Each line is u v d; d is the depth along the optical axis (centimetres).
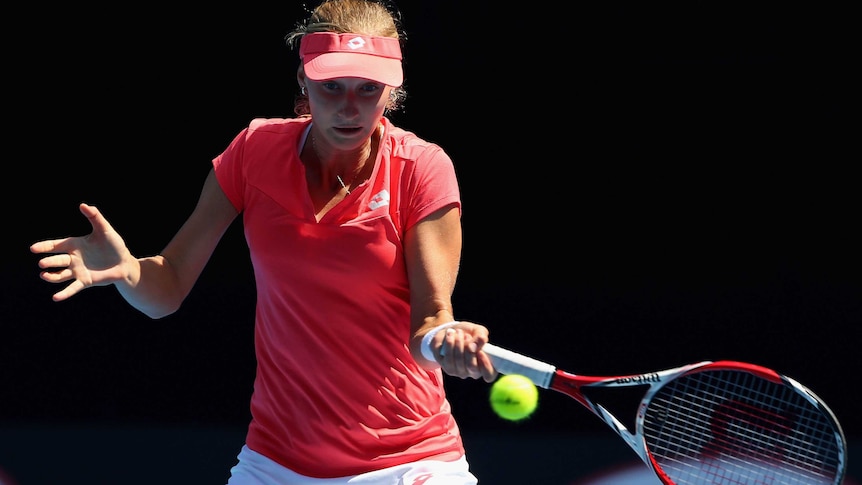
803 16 3269
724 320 3216
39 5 3303
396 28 1142
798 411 2425
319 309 1087
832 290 3269
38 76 3353
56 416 2644
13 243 3356
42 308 3142
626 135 3422
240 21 3309
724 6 3284
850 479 2169
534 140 3444
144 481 2159
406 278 1089
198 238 1183
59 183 3406
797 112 3347
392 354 1098
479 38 3359
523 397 1089
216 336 3084
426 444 1120
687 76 3366
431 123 3431
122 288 1142
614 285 3400
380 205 1077
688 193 3422
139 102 3384
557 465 2289
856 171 3338
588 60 3372
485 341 998
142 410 2698
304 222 1088
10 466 2250
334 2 1128
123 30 3328
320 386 1102
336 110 1053
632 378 1041
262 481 1140
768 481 1322
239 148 1149
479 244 3462
